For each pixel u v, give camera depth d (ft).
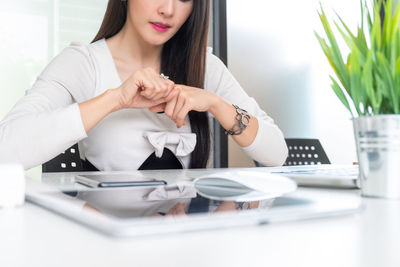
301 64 10.58
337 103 10.87
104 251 0.74
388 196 1.44
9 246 0.78
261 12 10.14
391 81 1.43
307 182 1.85
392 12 1.63
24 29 8.44
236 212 1.04
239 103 4.53
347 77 1.58
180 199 1.31
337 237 0.87
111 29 4.20
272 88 10.28
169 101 3.38
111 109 3.01
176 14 3.67
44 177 2.45
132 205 1.16
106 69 3.88
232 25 9.84
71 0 8.80
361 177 1.53
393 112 1.48
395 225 1.01
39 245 0.78
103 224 0.87
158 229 0.87
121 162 3.71
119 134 3.70
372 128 1.46
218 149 9.46
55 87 3.55
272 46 10.28
